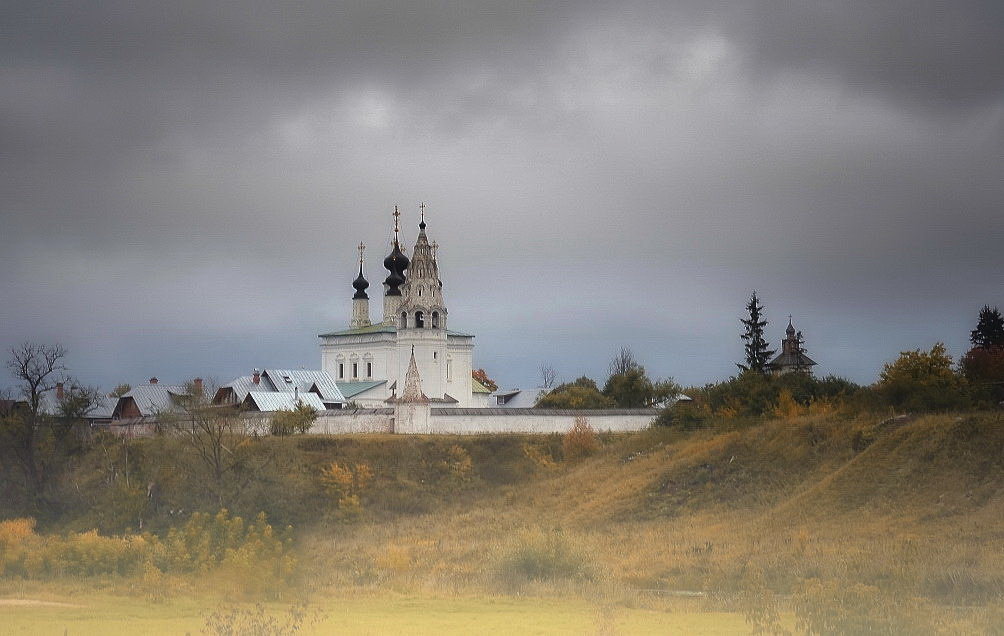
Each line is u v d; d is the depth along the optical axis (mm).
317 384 161250
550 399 152250
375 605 50125
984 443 71875
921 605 44500
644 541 71375
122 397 156250
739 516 76438
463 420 117688
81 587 55125
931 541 61094
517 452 108750
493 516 90562
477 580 59594
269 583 53625
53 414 118062
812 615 41312
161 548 60906
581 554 62000
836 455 81438
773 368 160000
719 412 108125
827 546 63000
